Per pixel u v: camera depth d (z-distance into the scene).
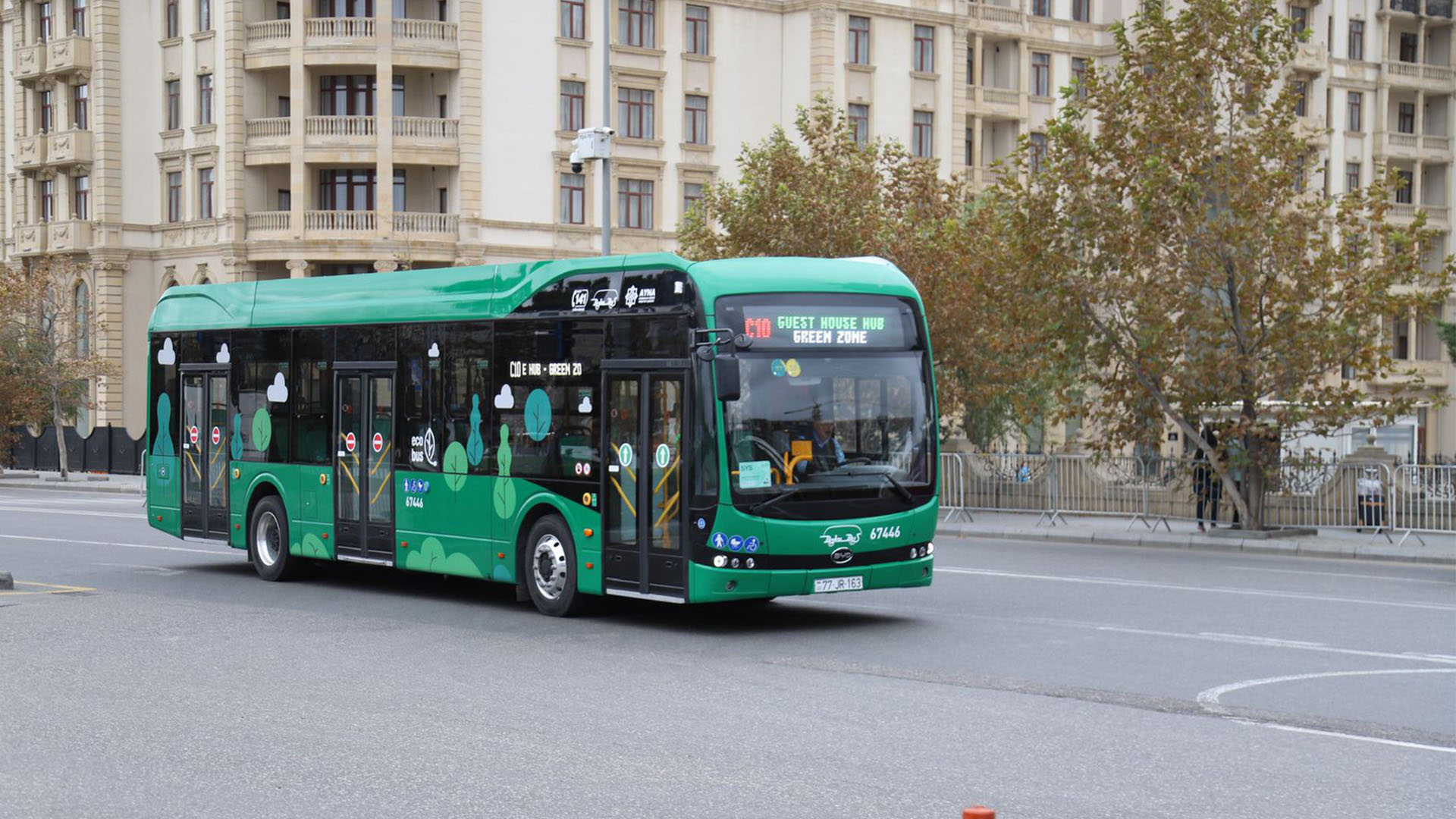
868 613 15.38
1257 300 25.53
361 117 51.69
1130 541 25.30
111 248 56.62
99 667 12.09
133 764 8.74
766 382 13.85
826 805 7.73
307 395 18.39
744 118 57.50
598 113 54.47
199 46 54.59
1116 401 27.38
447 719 9.98
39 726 9.82
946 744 9.16
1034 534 26.47
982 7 60.97
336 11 52.50
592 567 14.77
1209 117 26.16
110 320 56.75
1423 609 15.58
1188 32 26.58
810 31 57.47
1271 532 24.95
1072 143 26.55
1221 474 25.75
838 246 35.94
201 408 20.17
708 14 56.59
